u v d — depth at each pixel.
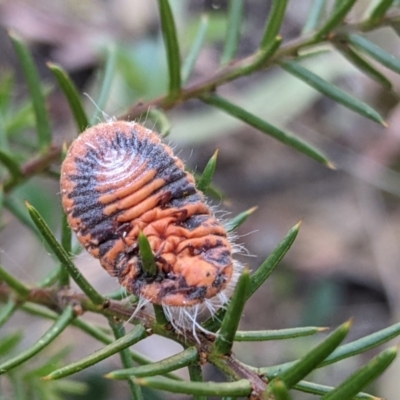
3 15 0.17
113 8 0.17
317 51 0.08
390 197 0.16
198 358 0.06
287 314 0.14
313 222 0.16
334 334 0.05
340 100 0.08
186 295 0.06
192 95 0.08
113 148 0.06
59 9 0.17
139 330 0.06
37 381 0.09
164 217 0.06
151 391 0.10
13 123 0.10
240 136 0.17
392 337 0.06
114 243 0.06
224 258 0.06
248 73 0.08
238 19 0.08
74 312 0.07
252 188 0.16
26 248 0.14
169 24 0.08
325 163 0.08
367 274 0.15
